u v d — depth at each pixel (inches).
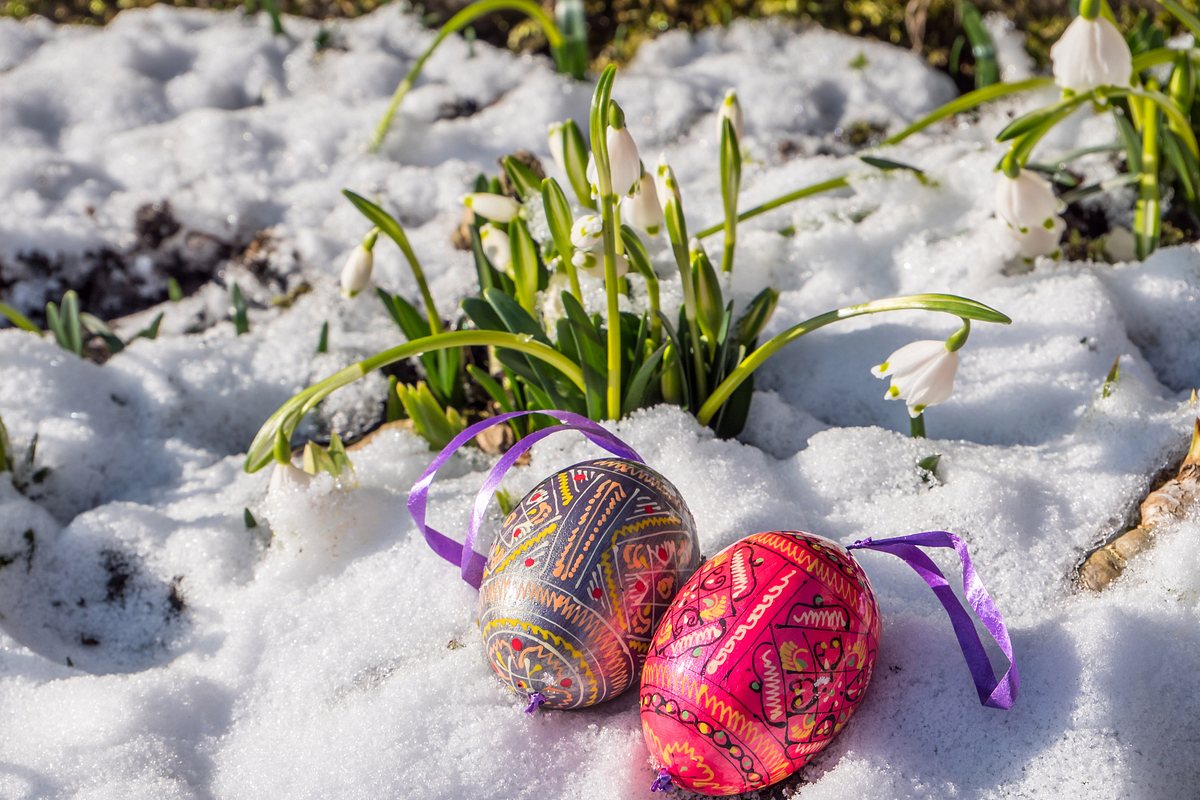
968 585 14.3
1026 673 14.6
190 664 16.1
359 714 15.1
